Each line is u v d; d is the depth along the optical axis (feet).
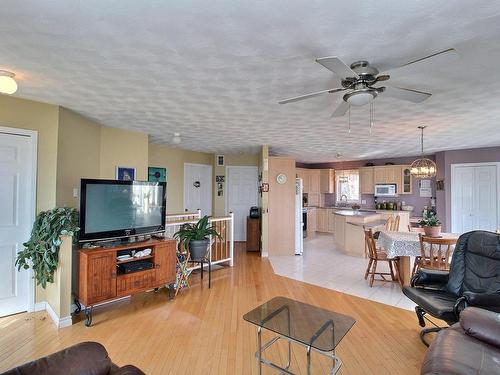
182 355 7.84
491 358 5.05
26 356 7.73
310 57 7.00
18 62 7.34
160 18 5.42
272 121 13.15
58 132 10.76
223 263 17.88
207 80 8.47
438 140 17.75
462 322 5.97
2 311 9.84
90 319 9.46
